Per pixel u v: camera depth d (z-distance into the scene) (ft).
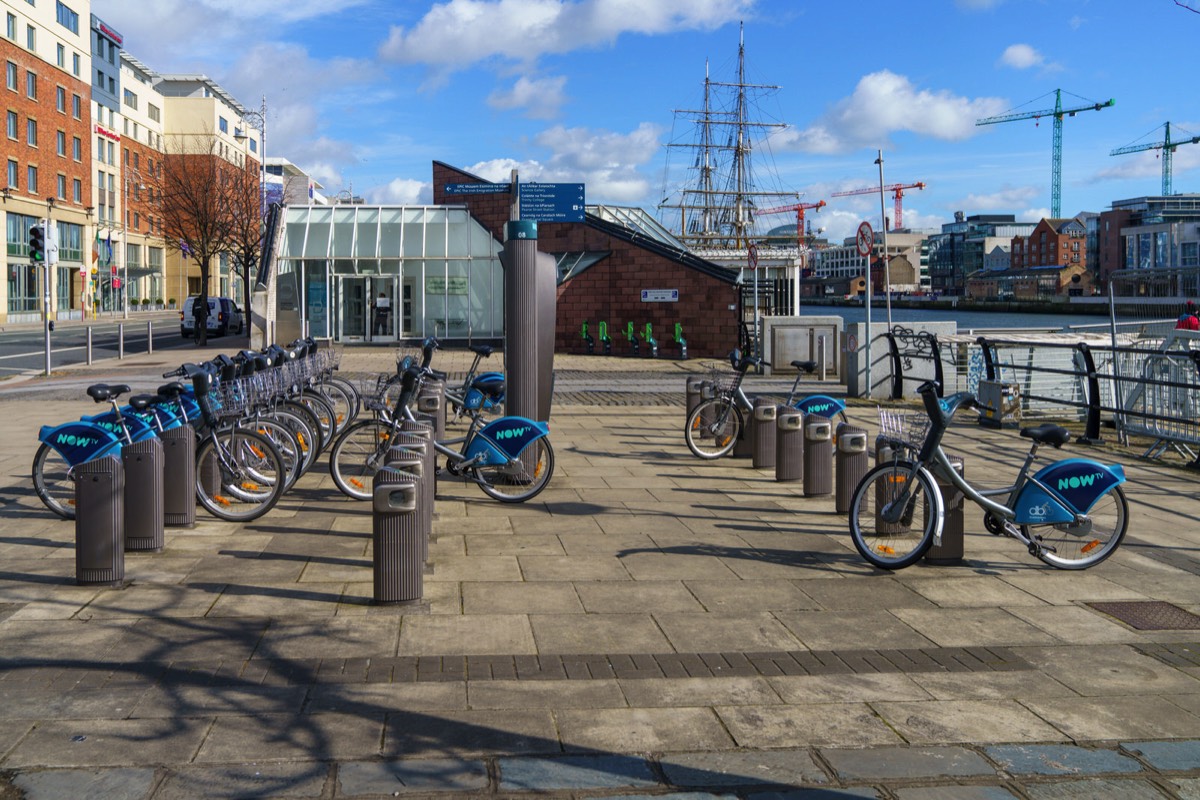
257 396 32.81
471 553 24.98
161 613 19.74
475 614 20.03
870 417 54.54
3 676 16.39
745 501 31.83
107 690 15.84
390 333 116.37
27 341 129.08
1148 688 16.57
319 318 115.75
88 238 223.30
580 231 113.09
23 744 13.89
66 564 23.25
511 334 33.60
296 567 23.27
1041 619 20.20
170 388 28.86
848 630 19.40
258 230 180.45
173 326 183.73
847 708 15.58
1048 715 15.42
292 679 16.40
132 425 27.30
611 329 111.24
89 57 222.69
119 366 87.97
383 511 20.26
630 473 36.91
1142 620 20.17
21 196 192.13
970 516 30.35
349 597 20.98
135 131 265.54
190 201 168.35
